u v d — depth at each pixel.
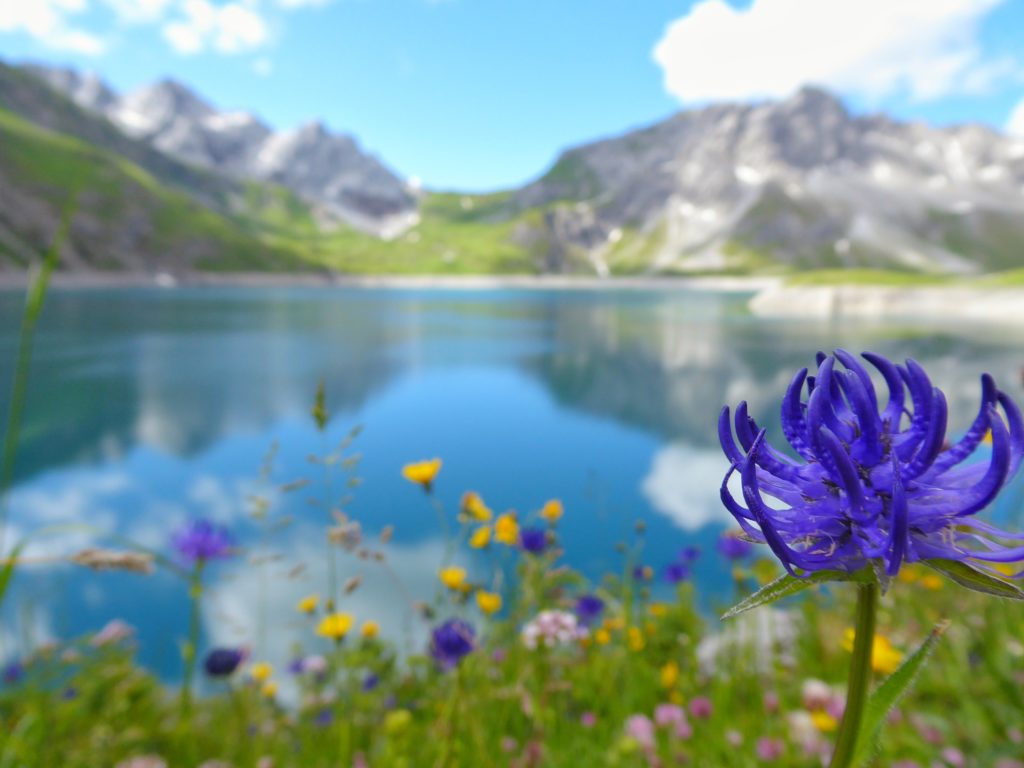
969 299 84.75
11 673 4.32
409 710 4.12
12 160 171.25
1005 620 3.74
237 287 174.62
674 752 3.22
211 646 9.20
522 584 3.93
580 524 14.55
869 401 1.11
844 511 1.08
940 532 1.06
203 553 3.77
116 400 31.70
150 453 22.81
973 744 2.92
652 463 21.08
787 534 1.10
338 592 10.77
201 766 3.65
